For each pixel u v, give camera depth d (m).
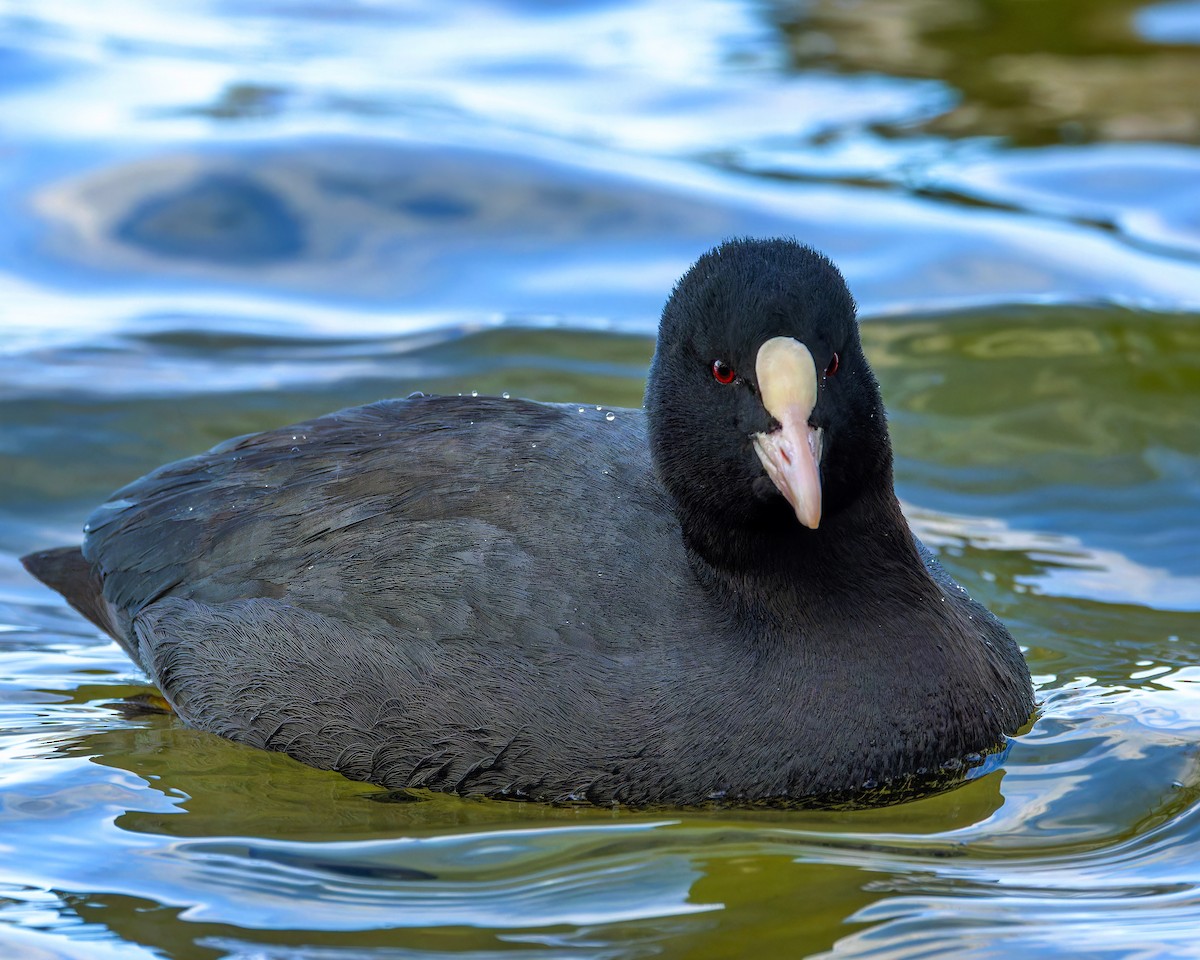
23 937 7.86
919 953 7.59
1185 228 17.91
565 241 17.53
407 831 8.91
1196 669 10.64
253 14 25.58
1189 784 9.20
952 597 9.99
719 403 8.99
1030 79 22.61
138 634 10.57
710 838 8.69
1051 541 12.49
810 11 26.16
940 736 9.17
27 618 11.80
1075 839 8.66
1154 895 8.09
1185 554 12.28
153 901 8.18
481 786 9.20
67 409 14.22
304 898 8.20
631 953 7.64
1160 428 14.05
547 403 10.46
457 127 19.81
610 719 8.91
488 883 8.31
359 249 17.38
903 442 13.92
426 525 9.63
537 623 9.14
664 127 20.81
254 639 9.85
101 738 10.13
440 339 15.59
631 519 9.48
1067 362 15.09
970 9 26.05
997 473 13.48
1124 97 21.72
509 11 26.34
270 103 20.59
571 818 8.99
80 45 22.69
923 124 20.97
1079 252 17.20
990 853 8.54
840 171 19.39
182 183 18.22
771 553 9.22
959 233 17.61
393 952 7.68
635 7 26.45
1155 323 15.77
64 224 17.58
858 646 9.18
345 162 18.66
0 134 19.23
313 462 10.30
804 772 8.95
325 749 9.61
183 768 9.72
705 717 8.91
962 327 15.76
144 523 10.75
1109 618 11.37
